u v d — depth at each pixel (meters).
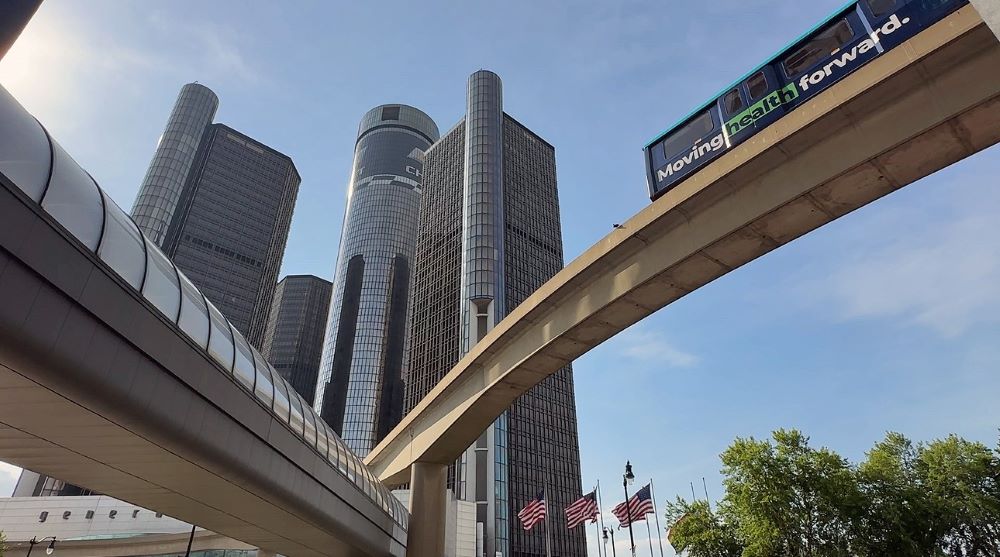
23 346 12.69
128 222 16.86
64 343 13.51
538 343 28.33
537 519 46.75
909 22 17.00
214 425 19.19
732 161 20.19
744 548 45.66
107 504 67.50
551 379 152.00
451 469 121.88
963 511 42.50
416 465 40.94
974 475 43.69
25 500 66.50
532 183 178.88
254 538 30.64
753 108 20.36
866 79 16.88
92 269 14.34
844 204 19.23
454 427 35.81
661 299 24.47
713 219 21.30
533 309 28.27
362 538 33.06
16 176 12.54
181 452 18.22
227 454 19.94
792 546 42.50
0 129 12.45
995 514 41.25
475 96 168.62
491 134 160.62
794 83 19.52
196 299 19.80
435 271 170.62
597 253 24.98
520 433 134.50
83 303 13.97
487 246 143.25
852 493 41.97
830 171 18.09
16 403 14.62
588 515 42.03
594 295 25.56
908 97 16.72
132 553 62.62
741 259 22.09
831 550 41.50
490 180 153.12
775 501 42.41
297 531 29.06
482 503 113.94
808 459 43.66
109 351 14.82
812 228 20.47
